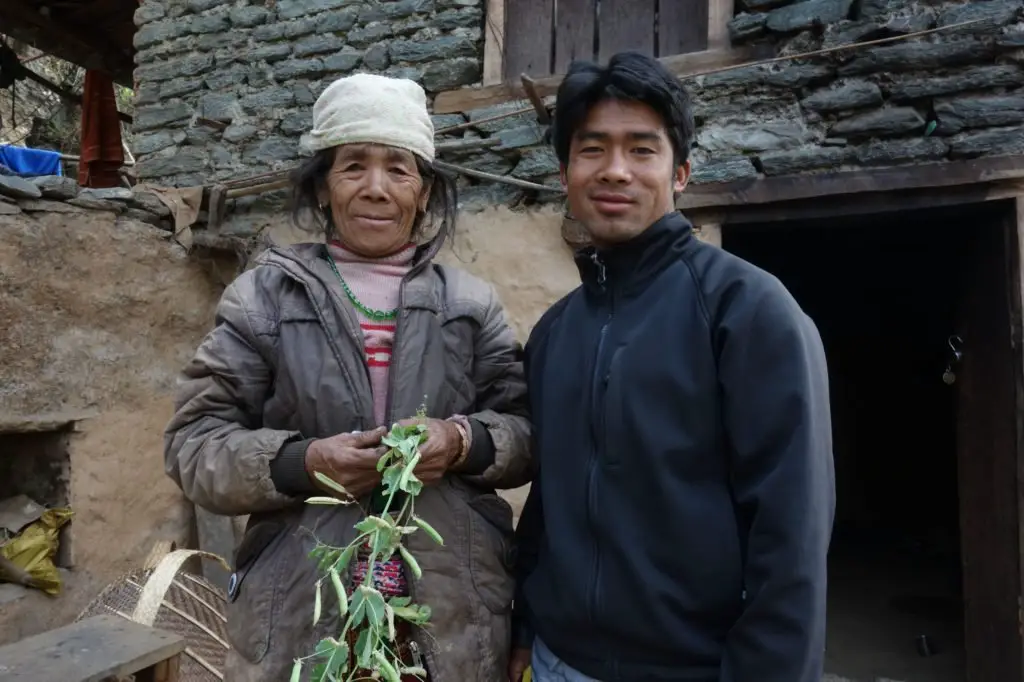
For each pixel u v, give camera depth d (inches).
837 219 109.4
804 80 107.2
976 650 106.3
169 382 134.0
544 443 52.9
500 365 59.2
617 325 51.1
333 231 60.0
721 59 113.2
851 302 252.2
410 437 48.1
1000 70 97.7
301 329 52.7
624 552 46.6
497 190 126.4
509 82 126.3
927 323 243.0
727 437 45.8
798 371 42.9
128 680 71.7
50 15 213.8
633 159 50.6
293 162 141.0
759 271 47.1
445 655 51.6
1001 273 100.6
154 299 131.6
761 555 42.3
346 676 50.1
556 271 121.0
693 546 45.5
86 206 120.6
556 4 128.9
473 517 55.0
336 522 51.0
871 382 255.4
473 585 53.7
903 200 102.1
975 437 107.5
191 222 136.4
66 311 117.3
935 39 100.7
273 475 49.4
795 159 106.6
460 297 57.9
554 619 50.8
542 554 54.1
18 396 110.2
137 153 154.9
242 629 51.4
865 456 256.7
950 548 224.8
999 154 96.7
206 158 148.6
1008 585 99.0
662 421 46.7
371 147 54.1
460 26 130.8
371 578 47.3
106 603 96.5
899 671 129.0
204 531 137.3
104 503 122.5
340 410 51.4
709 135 112.2
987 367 104.4
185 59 151.1
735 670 42.9
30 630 109.8
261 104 144.2
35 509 116.0
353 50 137.9
